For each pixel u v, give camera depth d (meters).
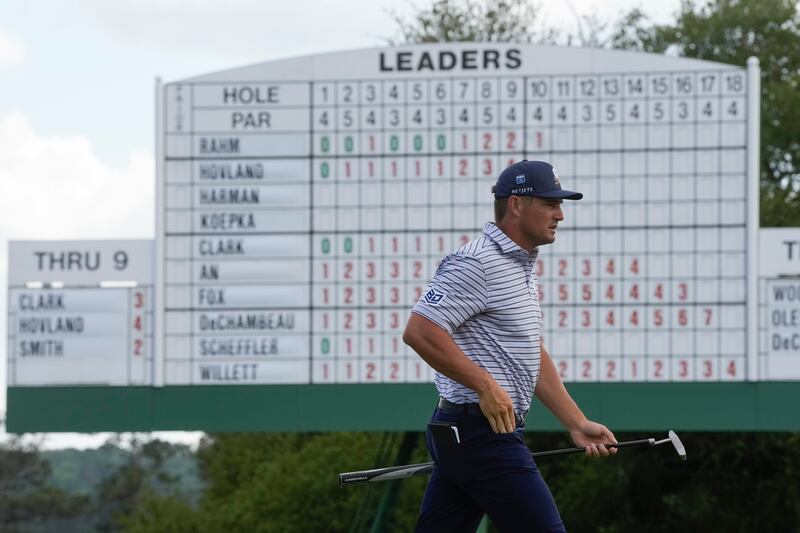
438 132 45.34
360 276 45.38
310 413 45.28
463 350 19.09
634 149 44.88
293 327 45.44
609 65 45.03
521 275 19.20
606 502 77.00
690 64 44.84
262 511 89.06
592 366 44.78
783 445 74.19
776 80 90.12
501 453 19.05
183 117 46.03
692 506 73.69
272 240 45.66
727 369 44.38
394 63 45.53
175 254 45.94
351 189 45.50
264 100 45.91
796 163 85.62
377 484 67.12
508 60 45.28
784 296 44.31
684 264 44.59
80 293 46.19
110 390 46.00
